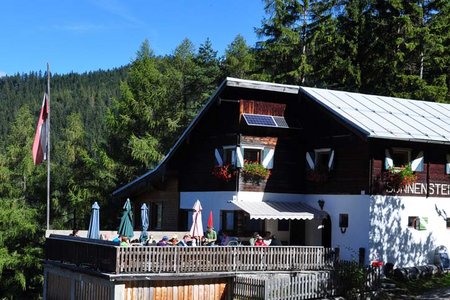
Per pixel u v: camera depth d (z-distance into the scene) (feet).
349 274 81.30
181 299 75.56
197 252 76.18
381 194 90.43
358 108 99.55
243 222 98.32
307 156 100.89
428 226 94.12
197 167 109.40
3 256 142.72
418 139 88.99
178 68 206.39
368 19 158.51
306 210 96.78
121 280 70.95
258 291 74.23
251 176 98.58
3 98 519.60
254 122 97.14
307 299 77.51
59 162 191.62
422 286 85.51
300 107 103.65
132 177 167.32
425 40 149.69
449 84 160.45
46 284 90.58
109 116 174.29
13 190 159.94
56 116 449.48
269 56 170.60
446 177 96.63
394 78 157.99
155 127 177.06
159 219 119.65
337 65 158.71
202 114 103.60
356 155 92.32
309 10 170.19
